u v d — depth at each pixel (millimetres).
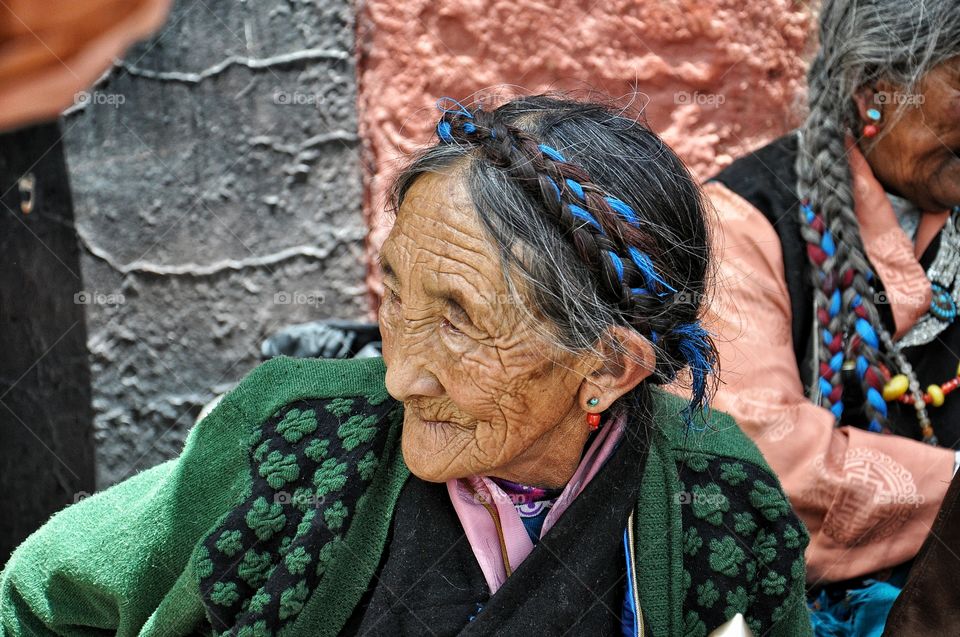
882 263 1817
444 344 923
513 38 2273
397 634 1023
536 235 892
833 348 1812
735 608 1135
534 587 1021
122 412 2301
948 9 1628
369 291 2303
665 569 1104
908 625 1261
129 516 1104
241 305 2295
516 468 1045
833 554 1698
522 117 975
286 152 2268
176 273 2273
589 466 1071
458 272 897
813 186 1835
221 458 1097
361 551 1060
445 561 1039
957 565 1225
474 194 900
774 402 1723
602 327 930
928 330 1835
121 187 2238
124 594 1084
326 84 2250
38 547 1138
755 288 1805
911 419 1836
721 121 2342
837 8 1793
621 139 973
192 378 2311
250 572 1037
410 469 996
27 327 2232
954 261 1839
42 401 2266
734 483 1160
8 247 2189
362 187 2283
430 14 2250
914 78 1681
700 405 1094
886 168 1808
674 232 978
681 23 2291
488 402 933
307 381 1114
